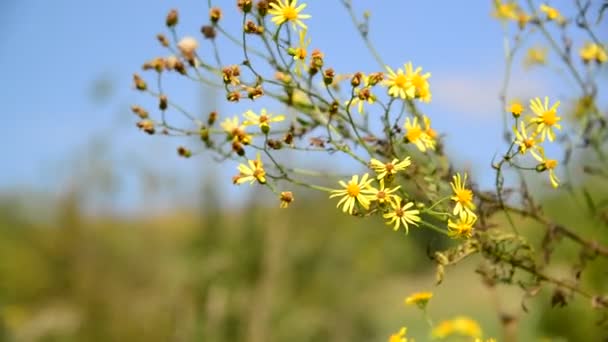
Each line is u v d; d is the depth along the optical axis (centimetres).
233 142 48
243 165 48
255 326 137
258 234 144
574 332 88
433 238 49
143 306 152
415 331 155
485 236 50
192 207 151
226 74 47
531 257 50
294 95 53
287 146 48
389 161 50
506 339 70
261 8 48
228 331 137
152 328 148
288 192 47
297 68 51
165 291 149
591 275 80
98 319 157
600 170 57
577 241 53
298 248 151
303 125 53
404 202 48
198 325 137
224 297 138
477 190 50
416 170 50
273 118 48
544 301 92
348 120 49
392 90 47
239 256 143
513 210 52
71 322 155
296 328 145
